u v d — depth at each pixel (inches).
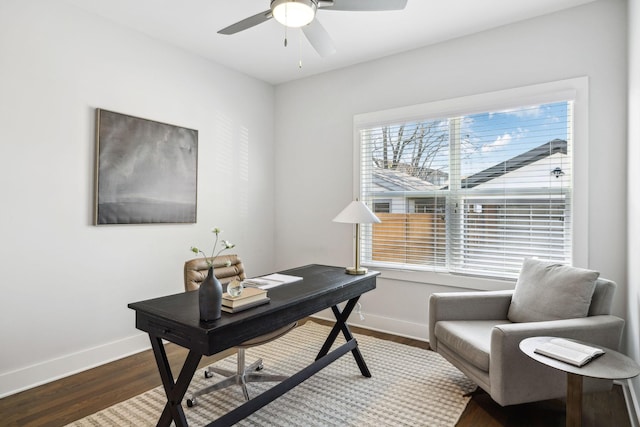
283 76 158.6
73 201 102.9
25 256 94.3
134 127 115.4
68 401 87.7
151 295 121.7
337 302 87.4
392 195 138.6
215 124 142.5
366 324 143.4
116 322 113.0
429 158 130.3
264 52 134.3
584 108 102.0
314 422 78.5
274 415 81.0
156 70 122.7
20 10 92.5
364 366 99.8
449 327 91.9
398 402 86.6
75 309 103.7
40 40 96.0
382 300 139.8
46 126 97.3
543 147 109.7
